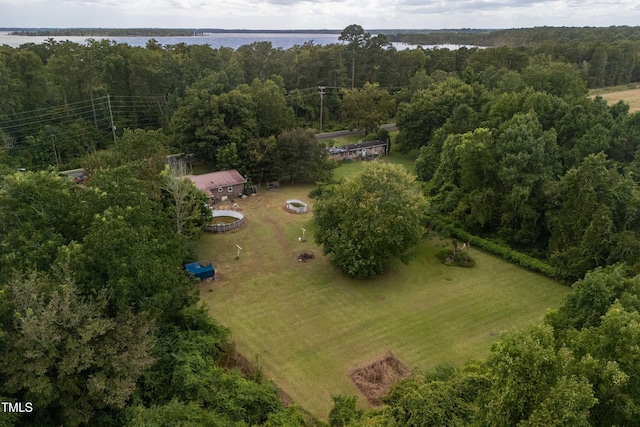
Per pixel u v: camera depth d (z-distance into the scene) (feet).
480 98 228.22
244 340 99.71
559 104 173.27
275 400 74.64
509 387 45.55
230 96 207.82
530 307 114.32
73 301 62.18
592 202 121.90
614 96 358.02
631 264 111.04
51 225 78.84
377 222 117.08
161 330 81.66
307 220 166.30
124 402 62.28
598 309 72.49
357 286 122.62
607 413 50.78
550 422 41.55
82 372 64.80
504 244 144.77
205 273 123.03
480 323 107.65
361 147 253.03
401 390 70.59
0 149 193.06
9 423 55.52
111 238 69.10
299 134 199.72
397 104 319.06
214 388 71.56
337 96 335.06
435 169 190.80
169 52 295.69
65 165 222.28
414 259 137.49
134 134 145.07
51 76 251.80
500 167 143.43
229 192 186.29
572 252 122.42
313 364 92.89
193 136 206.39
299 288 121.29
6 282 68.74
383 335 102.58
